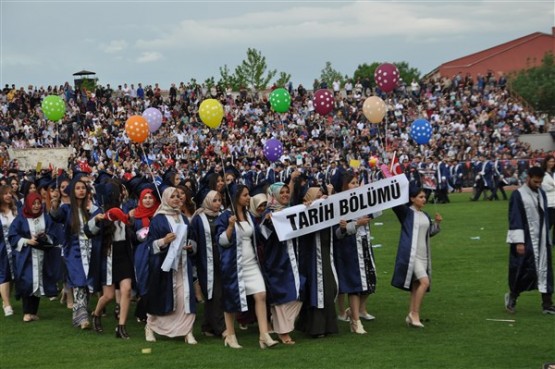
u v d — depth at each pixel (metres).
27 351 10.78
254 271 10.73
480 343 10.47
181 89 48.03
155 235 10.94
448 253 18.64
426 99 48.94
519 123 47.72
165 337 11.45
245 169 33.41
